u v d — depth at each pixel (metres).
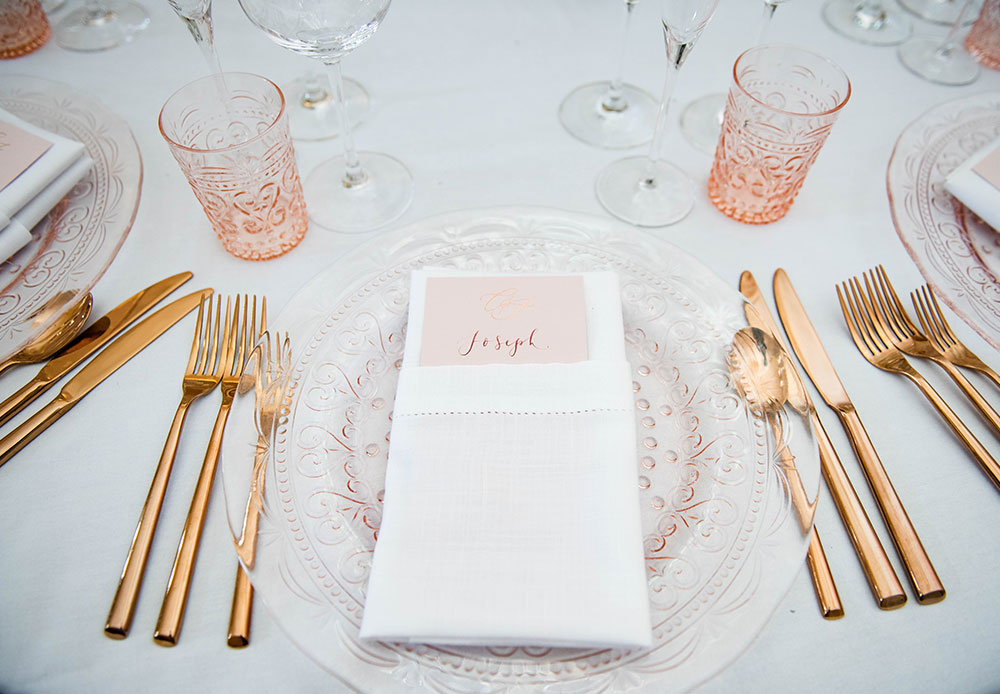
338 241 0.77
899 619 0.51
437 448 0.54
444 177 0.84
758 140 0.71
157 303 0.70
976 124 0.85
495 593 0.47
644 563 0.49
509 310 0.62
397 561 0.49
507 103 0.94
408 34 1.02
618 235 0.72
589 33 1.03
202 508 0.55
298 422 0.58
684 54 0.69
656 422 0.60
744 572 0.50
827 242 0.77
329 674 0.46
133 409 0.63
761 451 0.56
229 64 0.97
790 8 1.06
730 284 0.71
